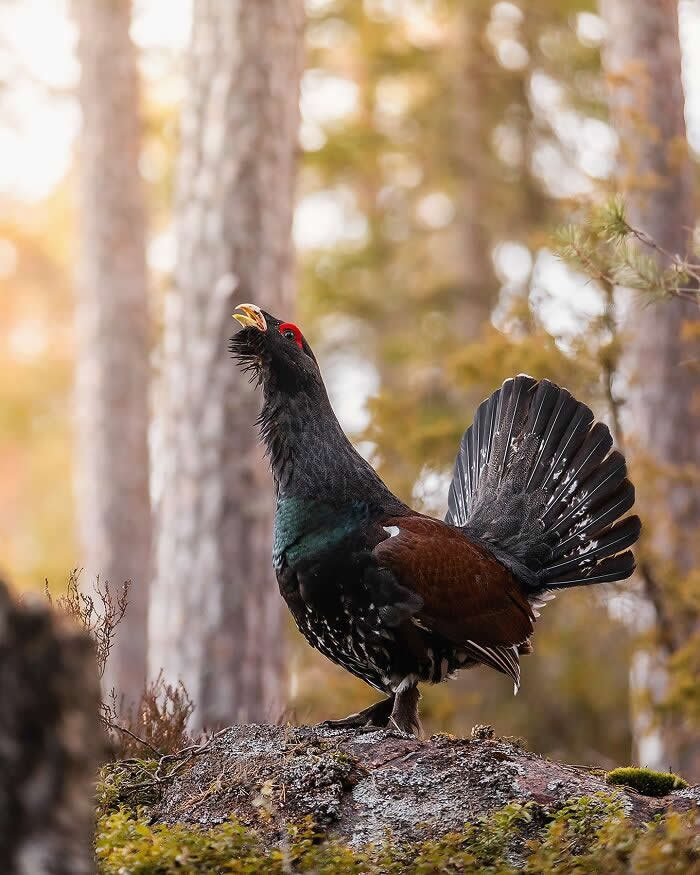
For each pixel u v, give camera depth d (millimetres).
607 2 18031
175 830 6121
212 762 7059
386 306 30672
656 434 16641
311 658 18625
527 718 23172
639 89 16656
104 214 22484
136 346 22531
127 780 7293
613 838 5547
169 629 14875
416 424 18344
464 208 29500
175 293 15570
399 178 32562
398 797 6562
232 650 14641
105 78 22578
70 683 4293
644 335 16828
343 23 29000
